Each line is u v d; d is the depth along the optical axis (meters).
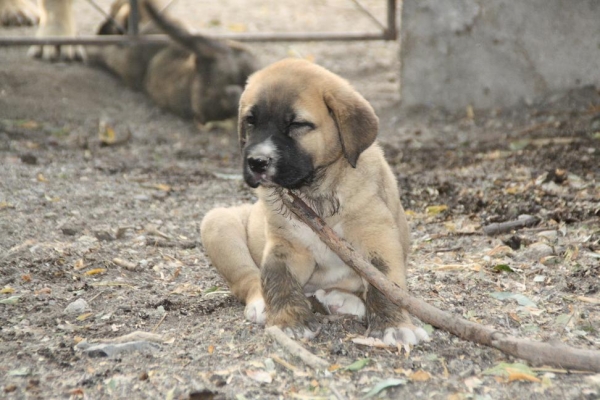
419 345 7.52
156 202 12.43
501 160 13.78
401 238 8.74
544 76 16.52
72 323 8.13
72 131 16.27
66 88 18.41
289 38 17.80
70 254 10.09
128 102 18.47
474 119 16.61
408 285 8.94
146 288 9.17
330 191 8.12
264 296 8.04
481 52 16.83
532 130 15.20
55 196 12.38
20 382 6.88
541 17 16.25
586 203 11.45
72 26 19.45
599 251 9.80
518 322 7.97
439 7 16.94
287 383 6.84
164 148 15.75
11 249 10.21
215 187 13.30
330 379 6.88
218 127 17.42
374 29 21.88
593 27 15.96
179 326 8.08
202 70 17.28
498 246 10.13
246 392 6.66
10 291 8.92
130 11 17.59
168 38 17.58
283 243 8.22
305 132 7.86
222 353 7.38
